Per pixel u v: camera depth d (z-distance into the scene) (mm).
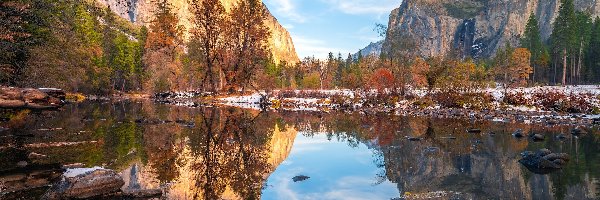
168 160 12430
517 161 12586
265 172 11109
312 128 22984
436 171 11312
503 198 8367
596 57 92000
